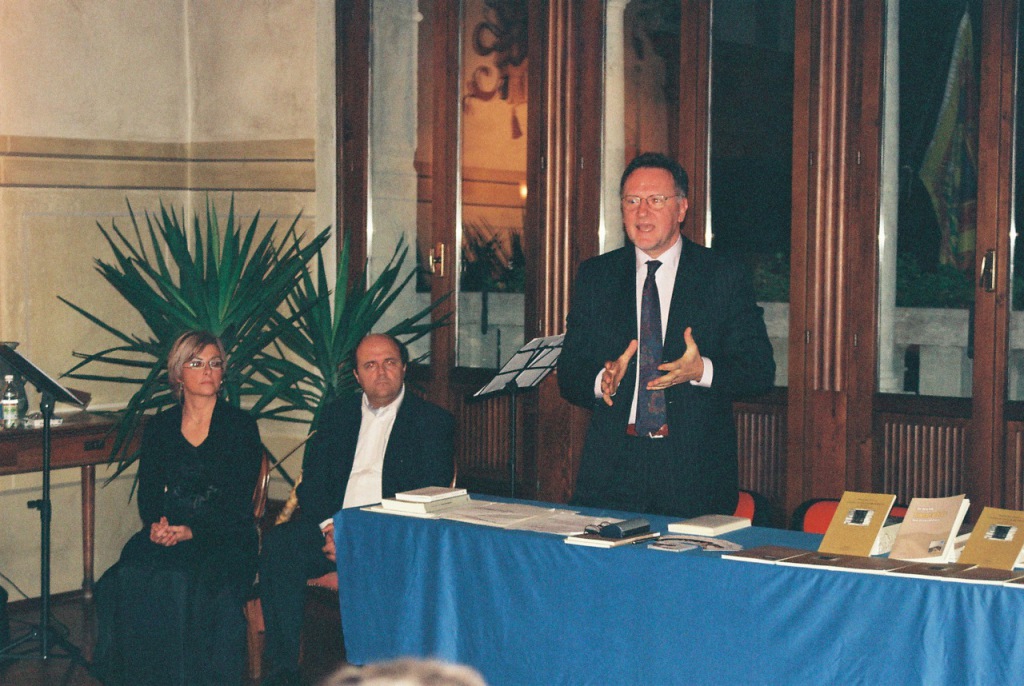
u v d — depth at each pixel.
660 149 6.25
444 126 6.86
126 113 7.08
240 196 7.35
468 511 4.00
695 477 4.14
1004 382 5.38
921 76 5.54
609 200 6.44
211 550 4.93
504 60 6.64
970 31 5.43
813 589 3.16
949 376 5.55
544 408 6.47
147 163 7.21
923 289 5.58
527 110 6.56
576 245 6.47
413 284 7.06
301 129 7.16
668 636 3.36
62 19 6.73
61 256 6.79
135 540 5.03
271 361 6.53
